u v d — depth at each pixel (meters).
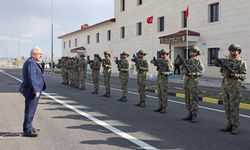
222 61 9.30
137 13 45.44
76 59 22.81
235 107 9.26
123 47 49.66
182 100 16.47
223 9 30.12
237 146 7.96
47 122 10.45
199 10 33.00
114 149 7.52
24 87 8.65
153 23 41.44
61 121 10.62
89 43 62.47
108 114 12.01
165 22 38.88
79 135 8.80
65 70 25.81
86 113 12.14
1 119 10.91
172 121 10.89
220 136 8.93
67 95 18.09
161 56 12.53
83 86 21.67
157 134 9.01
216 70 30.81
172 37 34.53
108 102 15.34
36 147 7.67
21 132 9.07
